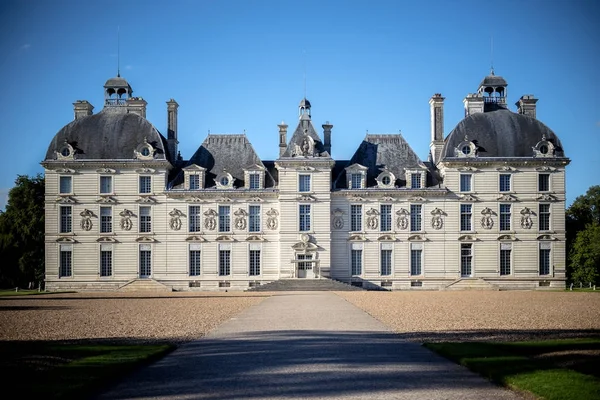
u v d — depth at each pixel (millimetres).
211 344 27281
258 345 26734
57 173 78438
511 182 78562
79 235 78250
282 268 76562
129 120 80875
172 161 81938
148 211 78438
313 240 76750
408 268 77875
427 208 78438
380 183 78438
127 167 78375
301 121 79625
